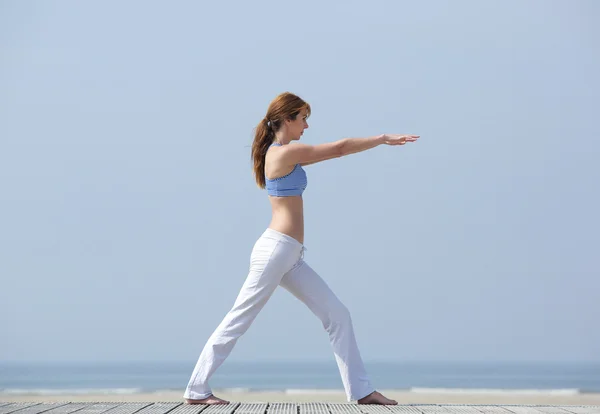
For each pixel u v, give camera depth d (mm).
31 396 19328
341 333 6457
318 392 23438
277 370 103938
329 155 6387
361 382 6398
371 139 6332
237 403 6484
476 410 5840
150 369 110750
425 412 5590
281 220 6477
